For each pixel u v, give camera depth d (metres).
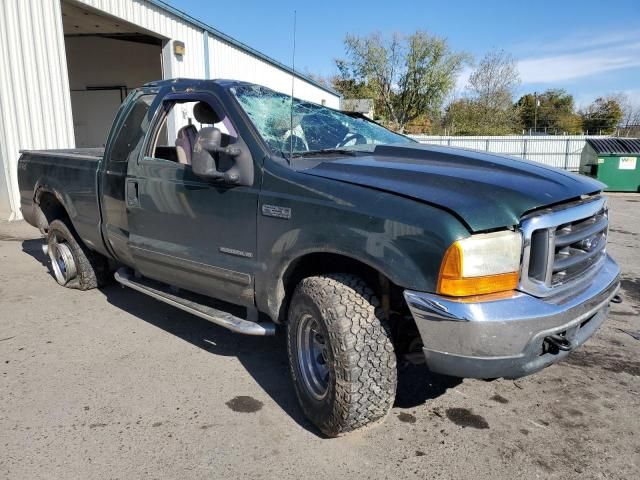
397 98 46.59
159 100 4.09
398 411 3.27
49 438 2.96
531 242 2.53
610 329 4.68
